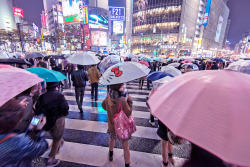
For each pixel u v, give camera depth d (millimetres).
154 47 59594
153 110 905
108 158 2852
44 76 2250
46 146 1174
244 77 820
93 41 77750
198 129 631
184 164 859
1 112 894
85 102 6223
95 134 3723
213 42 93062
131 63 2561
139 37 63812
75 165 2645
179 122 697
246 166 461
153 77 3359
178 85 931
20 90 974
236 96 658
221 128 583
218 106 652
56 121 2348
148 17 59688
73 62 4715
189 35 61812
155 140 3516
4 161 859
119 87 2082
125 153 2324
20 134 1003
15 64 5805
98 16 77375
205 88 768
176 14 53219
